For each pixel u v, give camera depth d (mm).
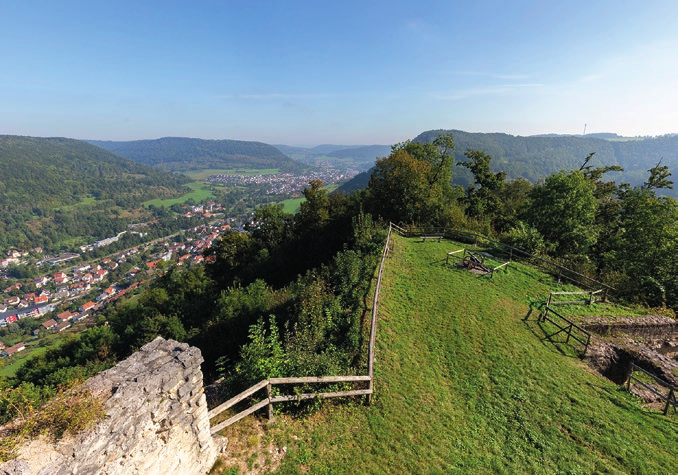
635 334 17609
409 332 14672
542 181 39656
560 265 23266
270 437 8414
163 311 33906
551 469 9289
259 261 43062
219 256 51344
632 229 28672
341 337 13047
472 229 34125
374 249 23094
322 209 47594
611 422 11266
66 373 23469
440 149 49219
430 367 12812
